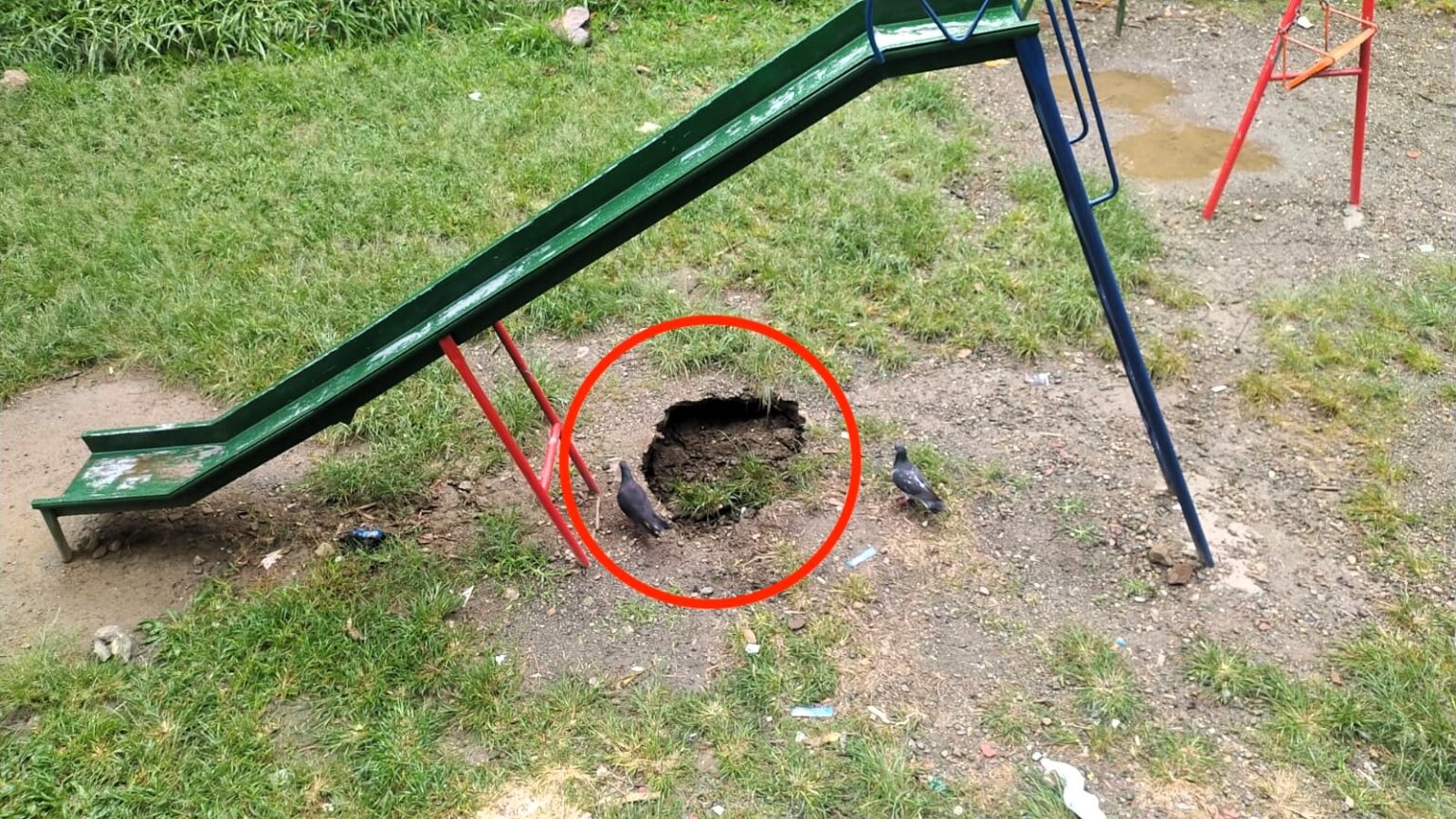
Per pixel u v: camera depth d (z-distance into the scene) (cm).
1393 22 797
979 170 619
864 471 418
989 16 293
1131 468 418
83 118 669
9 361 486
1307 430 434
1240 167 622
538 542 391
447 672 341
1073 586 369
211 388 473
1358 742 316
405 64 735
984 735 319
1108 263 320
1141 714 324
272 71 720
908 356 477
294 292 523
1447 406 445
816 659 342
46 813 301
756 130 291
